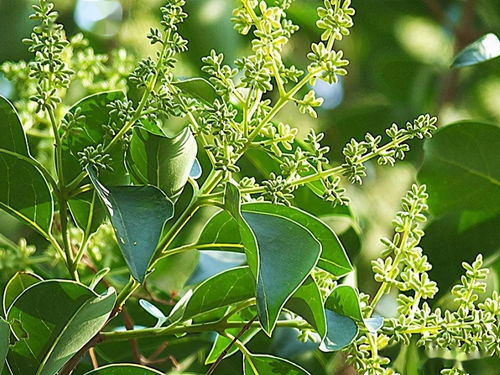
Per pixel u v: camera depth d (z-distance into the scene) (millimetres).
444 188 1590
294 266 1228
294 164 1270
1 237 1521
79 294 1271
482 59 1533
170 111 1268
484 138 1583
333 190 1278
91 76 1478
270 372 1334
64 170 1312
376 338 1293
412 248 1303
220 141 1263
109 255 1522
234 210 1237
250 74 1254
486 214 1582
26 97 1453
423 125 1275
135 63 1516
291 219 1275
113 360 1523
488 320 1285
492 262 1626
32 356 1273
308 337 1317
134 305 1550
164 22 1265
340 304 1292
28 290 1268
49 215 1318
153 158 1296
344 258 1313
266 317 1208
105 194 1246
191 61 1871
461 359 1553
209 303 1306
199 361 1589
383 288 1305
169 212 1246
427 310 1293
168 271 1656
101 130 1314
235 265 1581
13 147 1307
